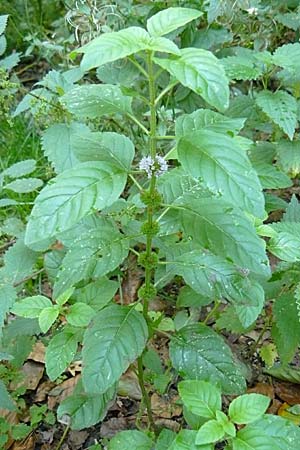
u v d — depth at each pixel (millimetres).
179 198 523
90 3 852
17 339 694
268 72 764
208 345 550
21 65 1370
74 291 585
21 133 1109
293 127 710
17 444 689
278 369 723
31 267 669
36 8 1385
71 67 955
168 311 802
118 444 546
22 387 716
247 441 459
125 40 420
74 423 578
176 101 893
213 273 516
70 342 540
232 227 470
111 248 510
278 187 711
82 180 433
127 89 468
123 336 508
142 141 865
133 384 711
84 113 507
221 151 420
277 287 651
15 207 951
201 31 883
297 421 681
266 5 925
